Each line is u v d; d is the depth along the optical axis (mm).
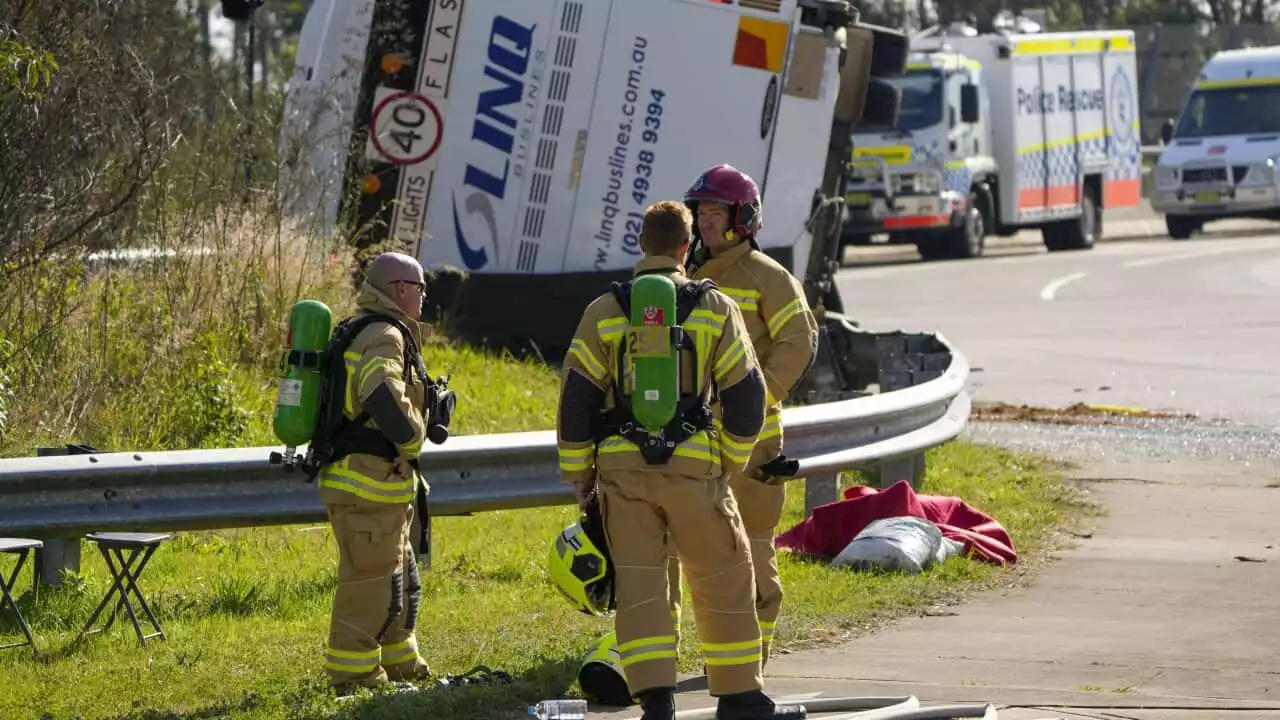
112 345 40250
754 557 22438
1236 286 87875
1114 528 34781
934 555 30297
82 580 28062
